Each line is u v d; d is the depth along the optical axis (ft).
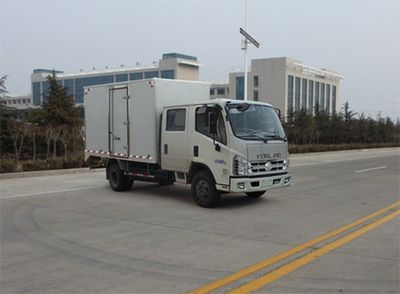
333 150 134.31
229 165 30.60
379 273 17.52
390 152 136.77
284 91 288.51
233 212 30.96
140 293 15.48
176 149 34.68
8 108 73.82
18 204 34.68
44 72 358.64
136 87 37.91
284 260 19.25
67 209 32.35
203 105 32.45
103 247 21.71
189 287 15.99
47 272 17.92
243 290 15.66
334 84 347.56
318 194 39.45
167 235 24.08
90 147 44.32
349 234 24.18
